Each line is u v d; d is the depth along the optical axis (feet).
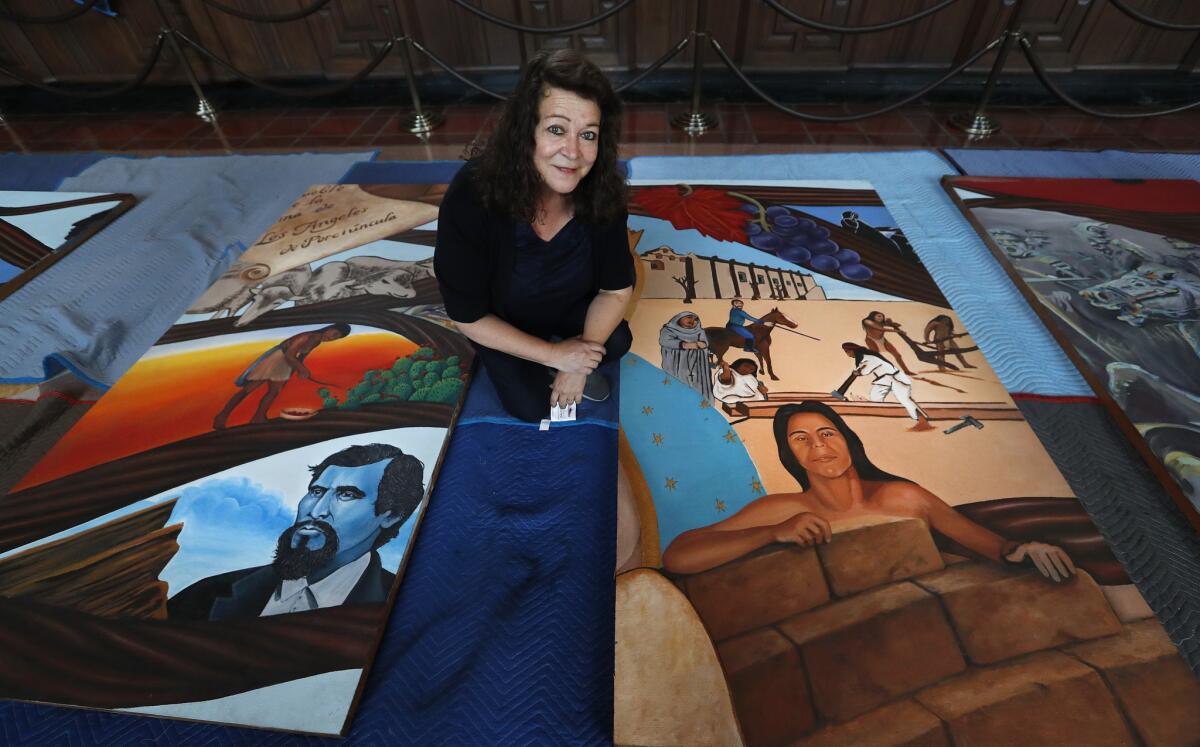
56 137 12.78
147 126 13.16
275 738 4.03
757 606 4.61
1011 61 12.93
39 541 5.10
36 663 4.35
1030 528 5.03
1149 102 12.37
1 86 14.58
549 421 6.00
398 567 4.88
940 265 8.08
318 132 12.64
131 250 8.89
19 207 9.77
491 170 4.23
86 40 13.93
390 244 8.50
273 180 10.71
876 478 5.44
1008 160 10.45
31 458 6.07
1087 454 5.70
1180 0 11.87
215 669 4.31
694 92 11.97
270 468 5.60
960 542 4.95
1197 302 7.00
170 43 13.37
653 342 6.89
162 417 6.09
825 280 7.74
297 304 7.45
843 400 6.15
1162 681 4.11
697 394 6.27
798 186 9.64
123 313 7.79
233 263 8.28
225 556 4.97
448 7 13.10
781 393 6.25
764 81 13.74
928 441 5.74
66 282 8.29
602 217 4.67
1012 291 7.60
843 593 4.66
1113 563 4.80
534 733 4.03
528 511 5.30
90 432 5.97
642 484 5.49
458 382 6.37
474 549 5.06
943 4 9.96
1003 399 6.12
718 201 9.32
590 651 4.43
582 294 5.44
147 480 5.53
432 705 4.16
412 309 7.31
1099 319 6.88
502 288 5.05
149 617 4.60
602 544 5.06
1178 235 8.12
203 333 7.06
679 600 4.67
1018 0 10.27
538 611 4.65
